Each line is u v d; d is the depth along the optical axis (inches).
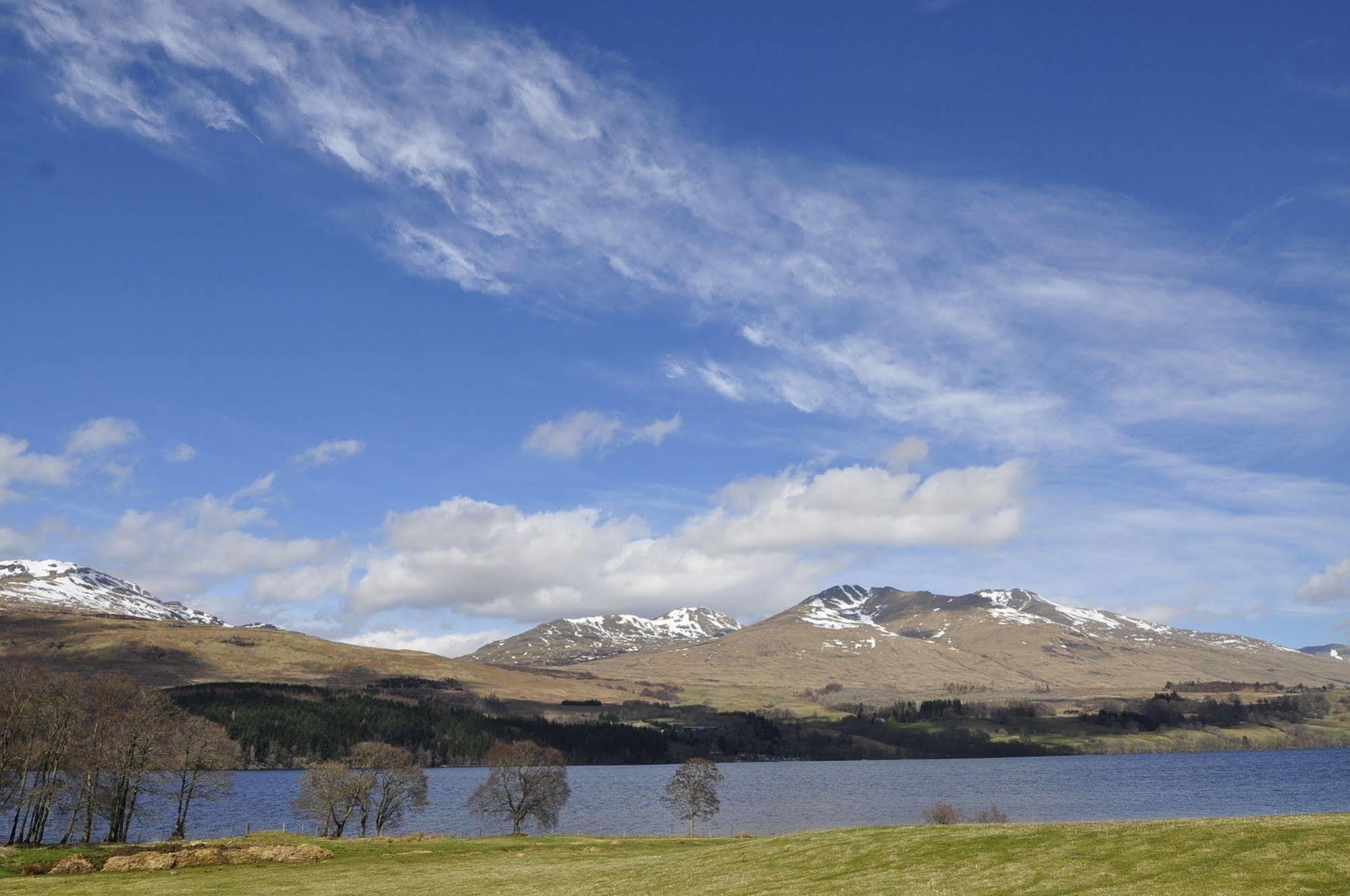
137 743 4035.4
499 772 5098.4
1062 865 1589.6
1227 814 6353.3
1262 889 1309.1
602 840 3676.2
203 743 4439.0
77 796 3973.9
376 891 2255.2
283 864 2955.2
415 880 2456.9
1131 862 1542.8
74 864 2775.6
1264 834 1552.7
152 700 4306.1
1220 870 1418.6
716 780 5408.5
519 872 2500.0
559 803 5162.4
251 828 6141.7
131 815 4183.1
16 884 2518.5
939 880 1624.0
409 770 5123.0
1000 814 5964.6
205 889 2370.8
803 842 2213.3
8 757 3823.8
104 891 2342.5
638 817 6781.5
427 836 3890.3
